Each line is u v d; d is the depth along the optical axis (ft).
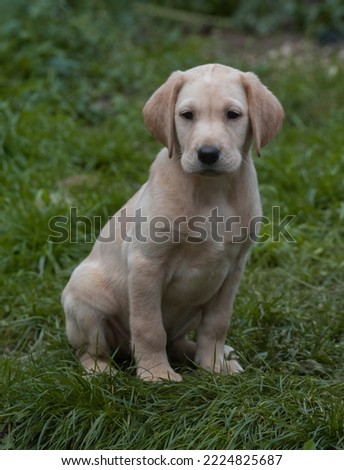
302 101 47.14
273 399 21.86
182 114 22.62
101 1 58.39
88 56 51.01
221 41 57.57
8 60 48.88
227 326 24.81
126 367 25.67
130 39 55.83
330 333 26.94
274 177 38.42
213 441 20.76
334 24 58.18
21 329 28.71
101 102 47.80
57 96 45.88
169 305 24.34
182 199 22.77
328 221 35.81
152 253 23.00
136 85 48.96
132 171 39.37
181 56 51.78
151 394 22.58
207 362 24.59
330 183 37.24
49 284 31.19
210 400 22.44
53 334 28.35
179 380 23.53
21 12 52.39
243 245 23.84
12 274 31.73
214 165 21.75
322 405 21.74
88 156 40.73
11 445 22.00
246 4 60.18
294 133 43.52
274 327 27.73
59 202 35.45
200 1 61.46
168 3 61.41
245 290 30.60
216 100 22.34
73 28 52.08
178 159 23.00
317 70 50.06
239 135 22.59
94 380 22.93
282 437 20.71
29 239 33.47
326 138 42.45
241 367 25.09
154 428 21.62
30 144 40.55
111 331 25.48
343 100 47.42
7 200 35.78
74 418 21.94
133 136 42.86
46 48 49.65
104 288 24.81
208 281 23.68
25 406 22.66
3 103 43.14
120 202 35.50
